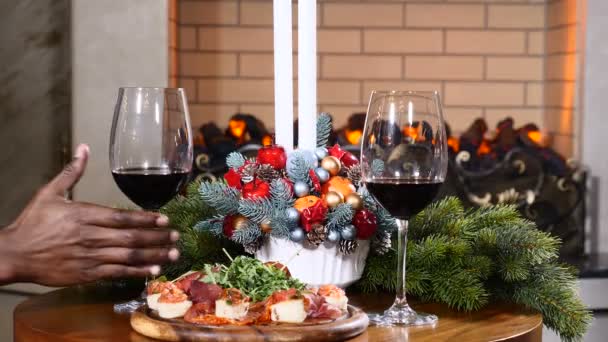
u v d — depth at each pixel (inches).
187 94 131.0
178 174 48.9
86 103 110.3
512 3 130.9
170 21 116.4
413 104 44.4
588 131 111.0
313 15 52.7
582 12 112.5
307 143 52.7
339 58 131.3
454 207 55.0
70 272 45.2
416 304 51.0
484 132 118.0
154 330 41.4
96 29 109.8
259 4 130.9
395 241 53.1
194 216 55.9
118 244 45.1
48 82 110.9
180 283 44.0
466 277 49.7
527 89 131.4
